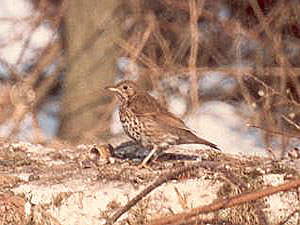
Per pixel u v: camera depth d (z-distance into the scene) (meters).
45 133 15.35
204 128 16.06
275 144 14.93
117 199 8.52
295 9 16.64
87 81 15.16
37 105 16.42
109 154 10.29
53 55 16.78
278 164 9.60
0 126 15.35
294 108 15.40
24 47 15.92
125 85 10.64
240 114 16.36
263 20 16.17
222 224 8.16
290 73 16.03
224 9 17.84
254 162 9.98
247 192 6.53
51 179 9.25
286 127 15.22
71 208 8.55
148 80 16.69
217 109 16.88
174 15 17.34
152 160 10.22
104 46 15.25
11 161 10.40
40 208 8.59
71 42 15.20
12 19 16.39
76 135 14.99
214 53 17.45
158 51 17.38
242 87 15.93
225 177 8.11
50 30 16.98
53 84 16.72
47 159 10.62
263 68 16.33
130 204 7.03
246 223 8.16
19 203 8.66
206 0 17.39
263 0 16.94
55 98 16.77
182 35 17.20
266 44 16.78
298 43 17.05
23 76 16.52
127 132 10.66
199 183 8.63
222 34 17.42
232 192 8.52
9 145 11.55
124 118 10.61
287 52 17.11
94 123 15.05
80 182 9.04
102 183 8.98
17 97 15.75
